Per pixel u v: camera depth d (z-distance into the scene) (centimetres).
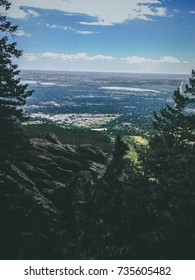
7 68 3014
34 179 4141
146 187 3112
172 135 3659
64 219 3478
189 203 2512
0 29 2959
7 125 3052
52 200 3819
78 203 3669
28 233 2350
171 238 2403
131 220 2523
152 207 2688
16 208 2897
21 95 3070
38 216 3166
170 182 2716
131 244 2314
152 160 3581
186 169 2692
